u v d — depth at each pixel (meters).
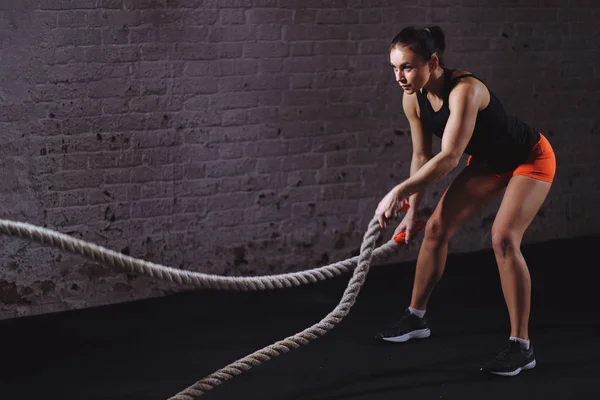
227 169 4.42
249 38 4.38
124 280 4.27
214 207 4.42
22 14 3.87
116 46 4.08
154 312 4.11
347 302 3.05
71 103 4.02
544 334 3.71
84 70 4.03
